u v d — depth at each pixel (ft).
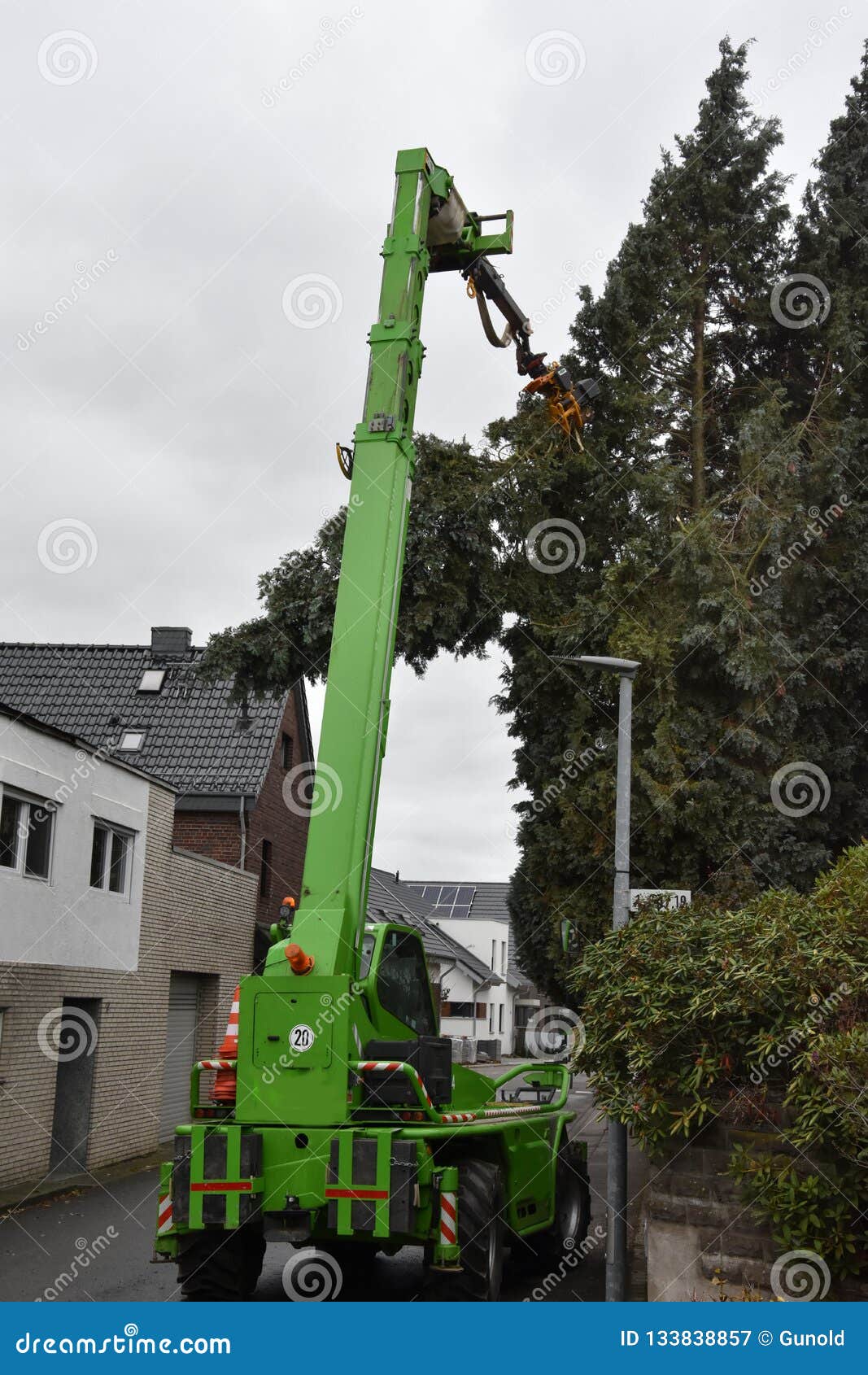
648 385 59.26
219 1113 27.14
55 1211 44.91
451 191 35.09
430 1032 31.63
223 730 92.48
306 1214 25.11
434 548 49.44
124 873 61.98
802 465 53.62
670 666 51.01
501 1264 28.71
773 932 21.53
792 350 61.82
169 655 99.91
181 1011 71.51
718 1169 22.31
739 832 49.67
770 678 50.90
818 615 54.39
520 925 57.36
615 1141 28.32
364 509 30.07
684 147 62.44
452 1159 28.25
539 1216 33.32
